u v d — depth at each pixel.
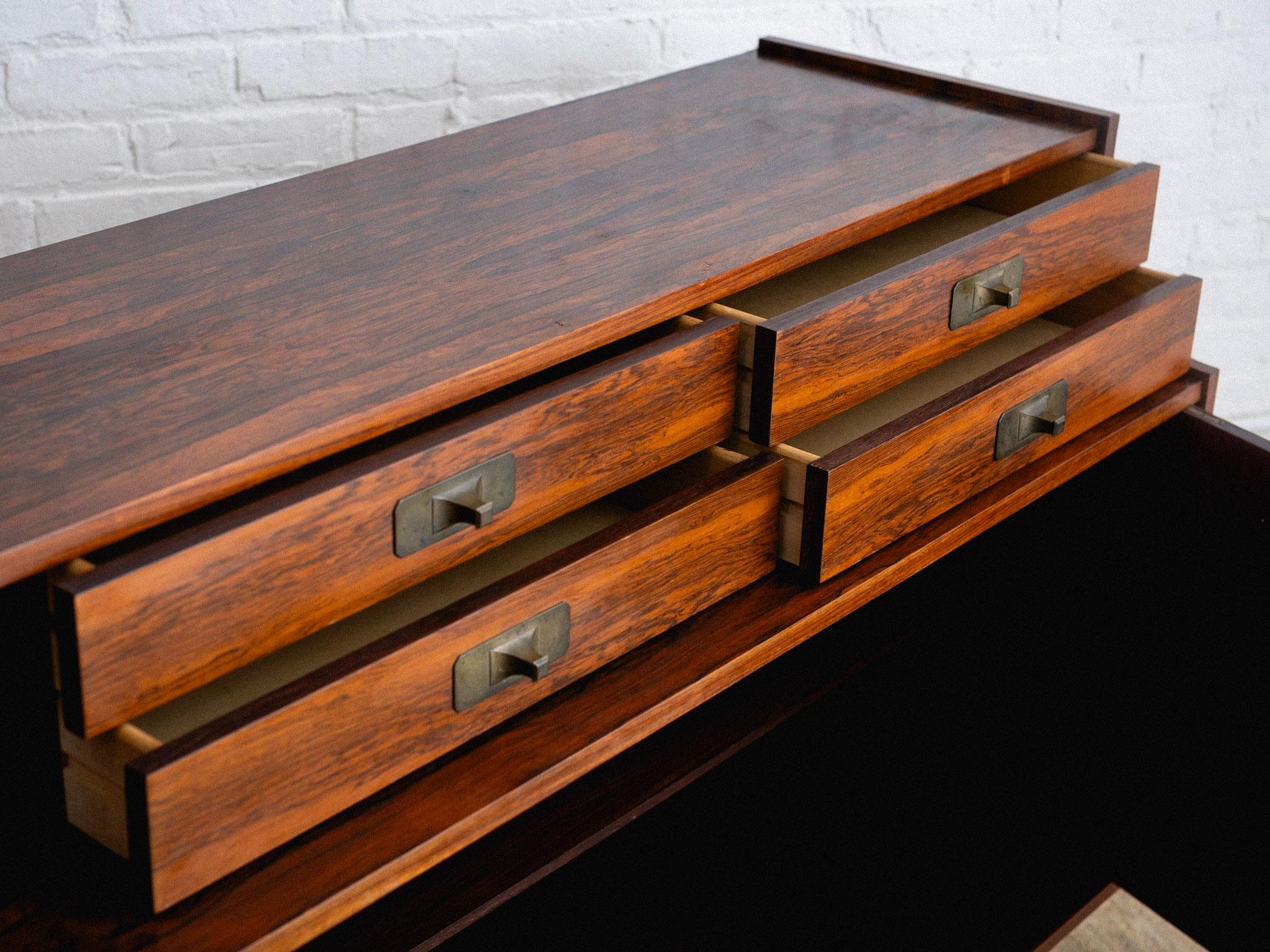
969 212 1.09
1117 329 0.95
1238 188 1.67
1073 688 1.16
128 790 0.54
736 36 1.35
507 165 0.95
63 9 1.03
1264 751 1.03
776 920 1.09
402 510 0.62
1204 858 1.10
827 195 0.89
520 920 1.05
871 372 0.82
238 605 0.57
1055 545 1.15
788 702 0.99
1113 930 1.32
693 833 1.14
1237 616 1.02
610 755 0.69
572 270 0.78
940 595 1.16
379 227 0.85
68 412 0.63
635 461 0.74
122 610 0.53
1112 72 1.55
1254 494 0.98
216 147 1.14
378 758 0.62
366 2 1.15
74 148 1.08
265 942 0.56
